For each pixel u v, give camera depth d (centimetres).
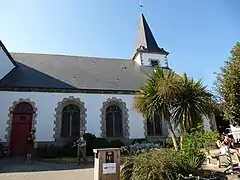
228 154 678
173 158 516
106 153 521
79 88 1385
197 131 692
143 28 2159
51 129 1279
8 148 1190
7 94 1275
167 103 720
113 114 1425
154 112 731
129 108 1434
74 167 864
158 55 2014
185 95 720
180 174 470
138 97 788
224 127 1627
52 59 1711
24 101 1286
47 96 1328
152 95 740
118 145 1288
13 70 1455
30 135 1198
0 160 1062
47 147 1216
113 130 1393
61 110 1327
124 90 1452
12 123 1248
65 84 1399
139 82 1592
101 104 1398
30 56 1694
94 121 1359
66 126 1327
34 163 980
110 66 1792
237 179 550
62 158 1112
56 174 721
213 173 589
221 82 824
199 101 723
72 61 1741
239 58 783
